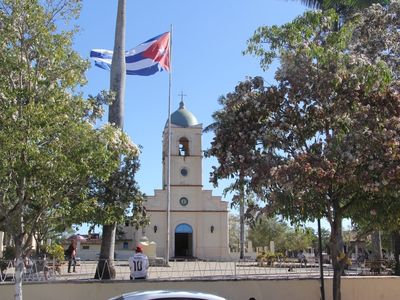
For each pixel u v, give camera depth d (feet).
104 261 52.70
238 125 38.19
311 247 226.38
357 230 57.26
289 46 37.37
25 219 35.27
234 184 37.37
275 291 45.47
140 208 55.16
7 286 41.11
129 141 51.06
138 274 45.11
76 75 35.94
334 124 35.91
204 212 169.37
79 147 33.17
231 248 249.75
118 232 162.20
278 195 33.60
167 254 134.41
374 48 43.86
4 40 34.22
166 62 82.02
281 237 230.89
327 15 38.86
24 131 31.40
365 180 33.27
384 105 35.76
